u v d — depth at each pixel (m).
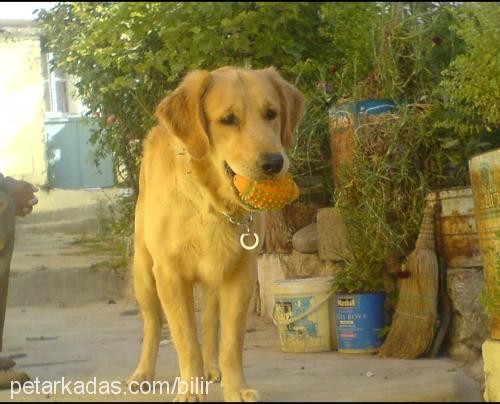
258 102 2.53
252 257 2.64
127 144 4.79
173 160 2.62
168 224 2.61
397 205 3.38
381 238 3.34
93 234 6.10
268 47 4.29
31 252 5.59
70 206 6.70
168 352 3.45
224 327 2.62
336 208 3.50
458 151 3.47
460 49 3.75
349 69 4.14
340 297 3.33
